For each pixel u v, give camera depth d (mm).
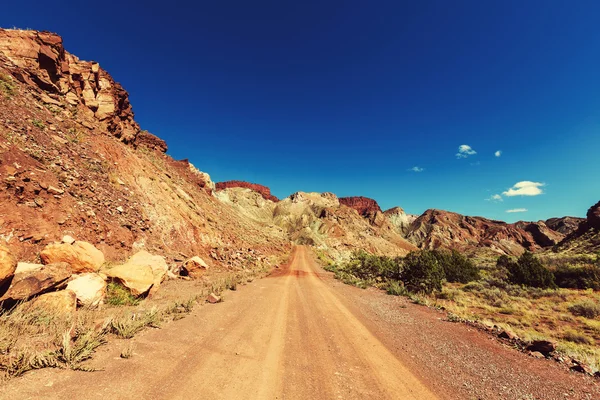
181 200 29062
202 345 5816
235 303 10594
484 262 49188
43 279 5980
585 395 4828
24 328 4664
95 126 24547
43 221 10734
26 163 12133
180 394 3803
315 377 4953
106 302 7727
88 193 15117
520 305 15266
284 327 8078
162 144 48156
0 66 18531
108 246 13336
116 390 3611
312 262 51625
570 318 12406
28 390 3246
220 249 25906
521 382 5238
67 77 24875
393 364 5855
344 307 12000
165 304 8820
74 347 4375
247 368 5012
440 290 18422
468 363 6113
